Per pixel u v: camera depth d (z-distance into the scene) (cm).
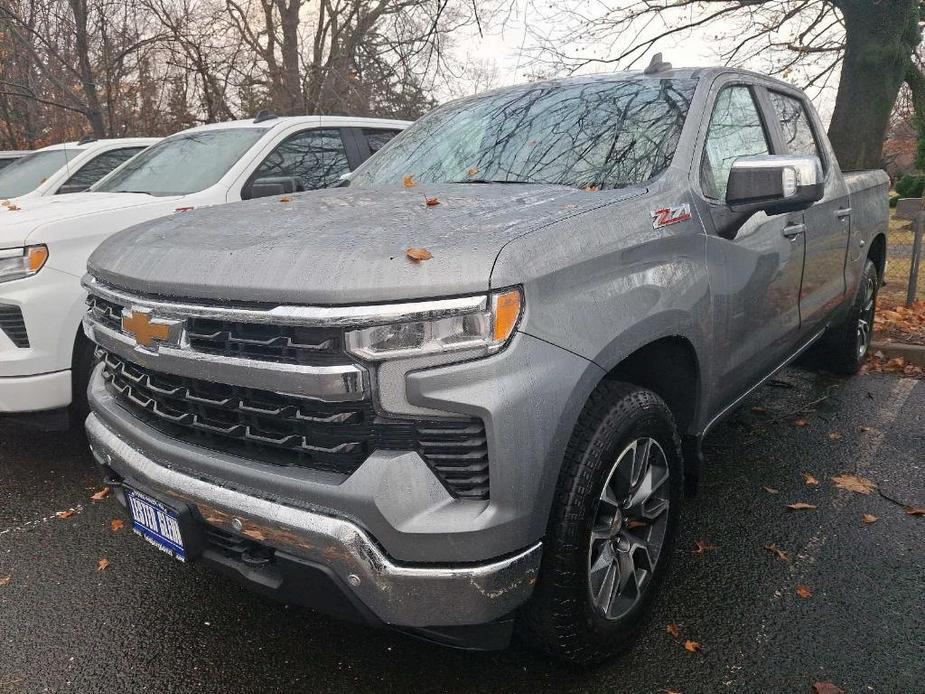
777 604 290
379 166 381
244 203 306
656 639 272
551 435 212
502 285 203
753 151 364
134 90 1206
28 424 414
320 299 199
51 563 337
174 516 237
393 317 196
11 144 1328
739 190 287
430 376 198
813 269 407
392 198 286
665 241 268
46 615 298
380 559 201
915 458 422
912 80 1152
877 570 312
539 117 349
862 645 265
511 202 261
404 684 255
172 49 1155
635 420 242
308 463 214
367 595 205
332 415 204
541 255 217
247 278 212
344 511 203
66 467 441
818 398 524
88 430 284
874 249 557
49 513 385
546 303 215
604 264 238
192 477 233
